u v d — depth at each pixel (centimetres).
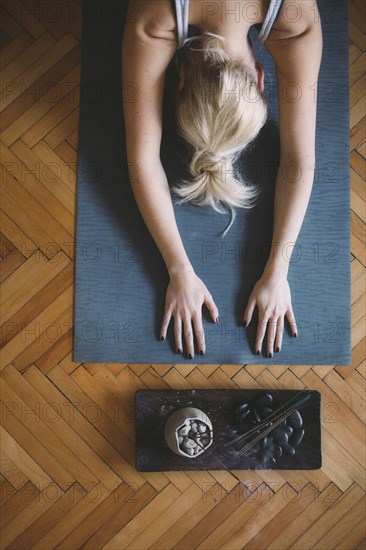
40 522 144
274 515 147
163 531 145
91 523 145
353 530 147
